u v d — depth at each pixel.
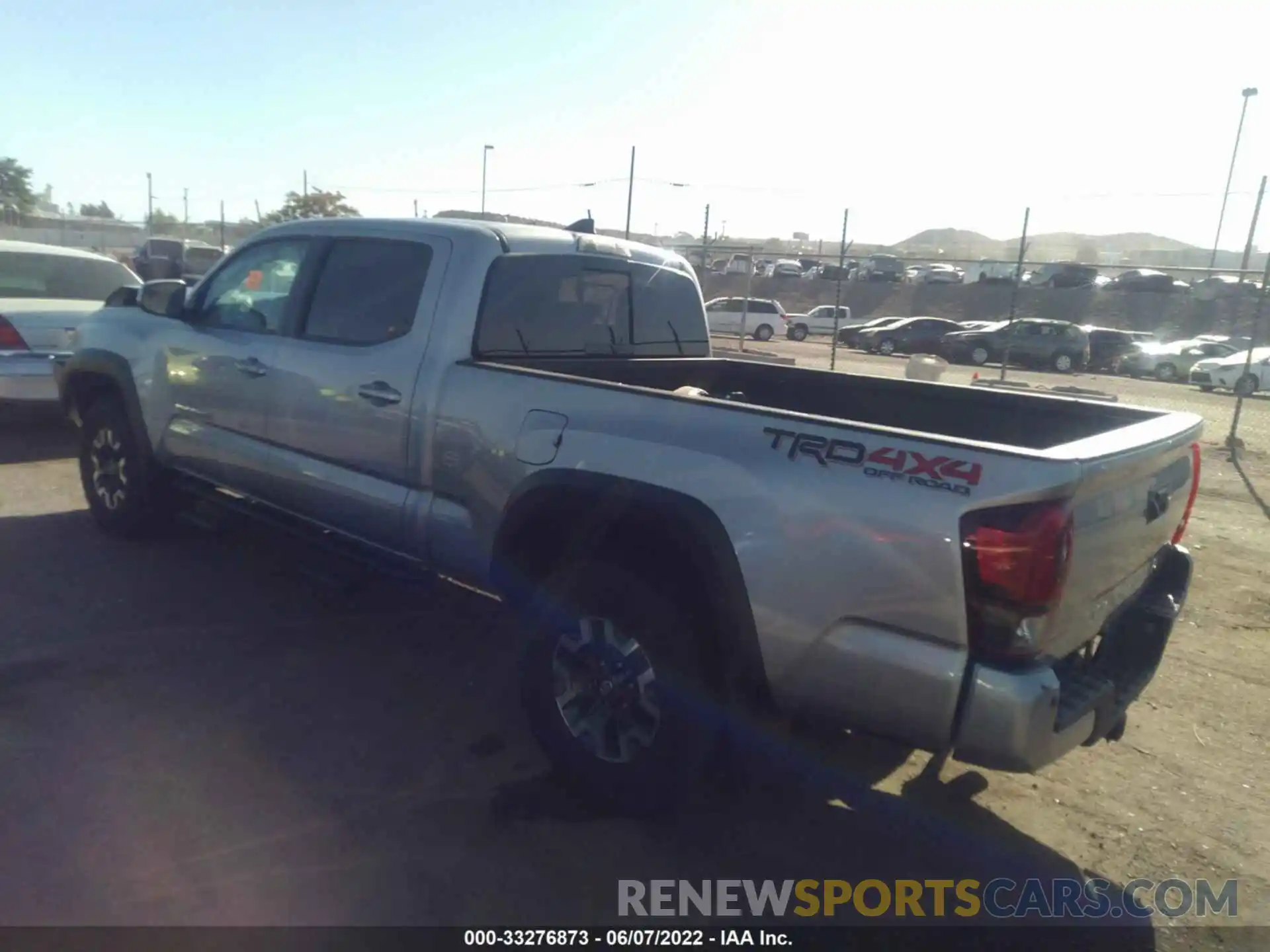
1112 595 3.54
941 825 3.91
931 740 3.09
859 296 49.59
